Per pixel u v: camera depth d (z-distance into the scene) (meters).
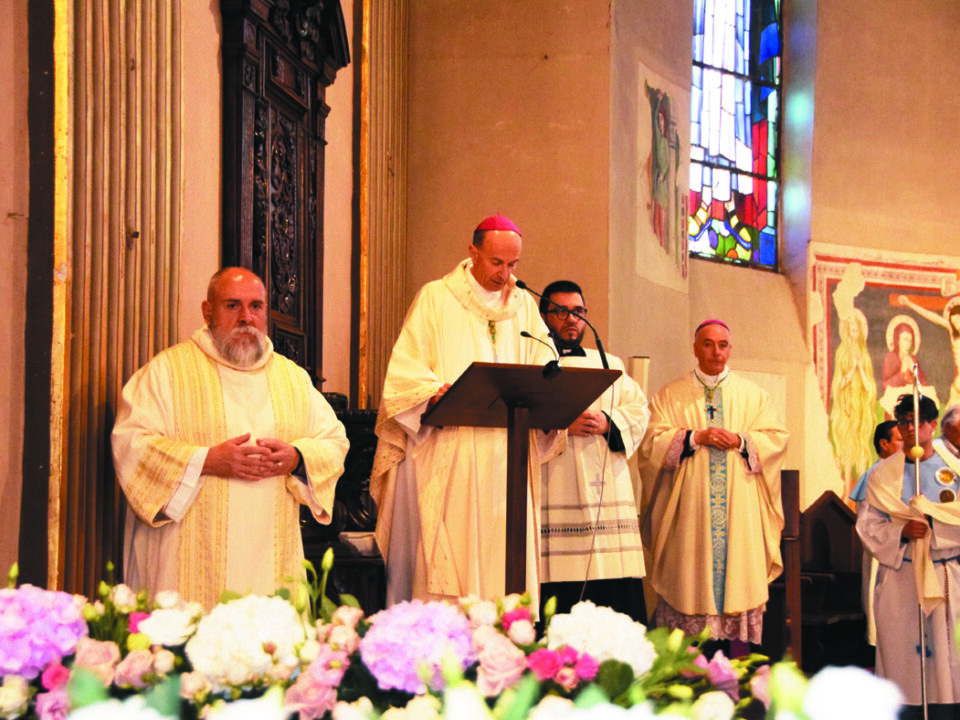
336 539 5.07
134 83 4.17
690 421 5.92
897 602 5.45
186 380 3.81
